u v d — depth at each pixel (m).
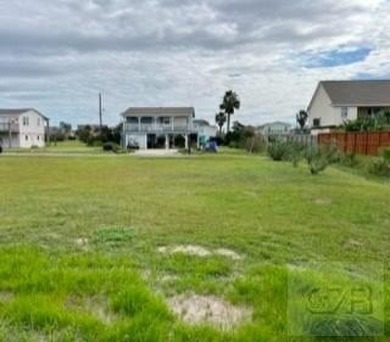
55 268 4.46
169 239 6.02
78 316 3.28
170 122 53.81
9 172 17.56
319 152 18.91
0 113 58.88
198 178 15.18
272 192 11.22
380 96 40.47
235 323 3.28
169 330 3.09
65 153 37.28
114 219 7.43
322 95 42.91
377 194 10.90
